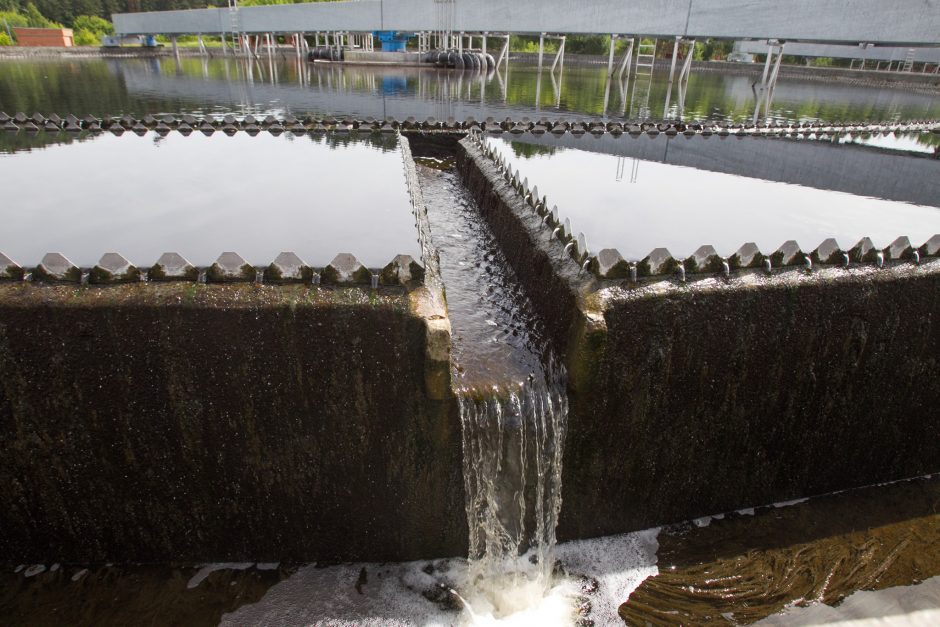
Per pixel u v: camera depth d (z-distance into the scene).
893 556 4.69
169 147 8.25
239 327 3.66
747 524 4.95
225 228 5.04
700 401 4.47
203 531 4.26
